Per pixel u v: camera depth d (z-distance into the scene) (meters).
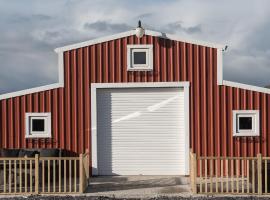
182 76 18.92
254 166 15.52
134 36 18.98
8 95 18.95
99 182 17.66
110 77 19.02
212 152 18.78
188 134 18.88
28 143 18.97
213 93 18.86
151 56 18.94
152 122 19.22
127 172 19.23
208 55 18.91
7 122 19.02
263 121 18.77
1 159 15.55
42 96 19.02
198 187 16.61
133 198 14.85
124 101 19.25
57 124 18.97
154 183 17.38
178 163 19.17
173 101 19.20
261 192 15.15
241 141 18.78
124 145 19.27
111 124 19.25
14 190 16.02
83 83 19.02
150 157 19.22
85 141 18.95
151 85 18.95
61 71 19.00
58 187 16.81
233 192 15.23
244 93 18.81
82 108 18.97
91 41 19.00
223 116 18.81
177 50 18.92
